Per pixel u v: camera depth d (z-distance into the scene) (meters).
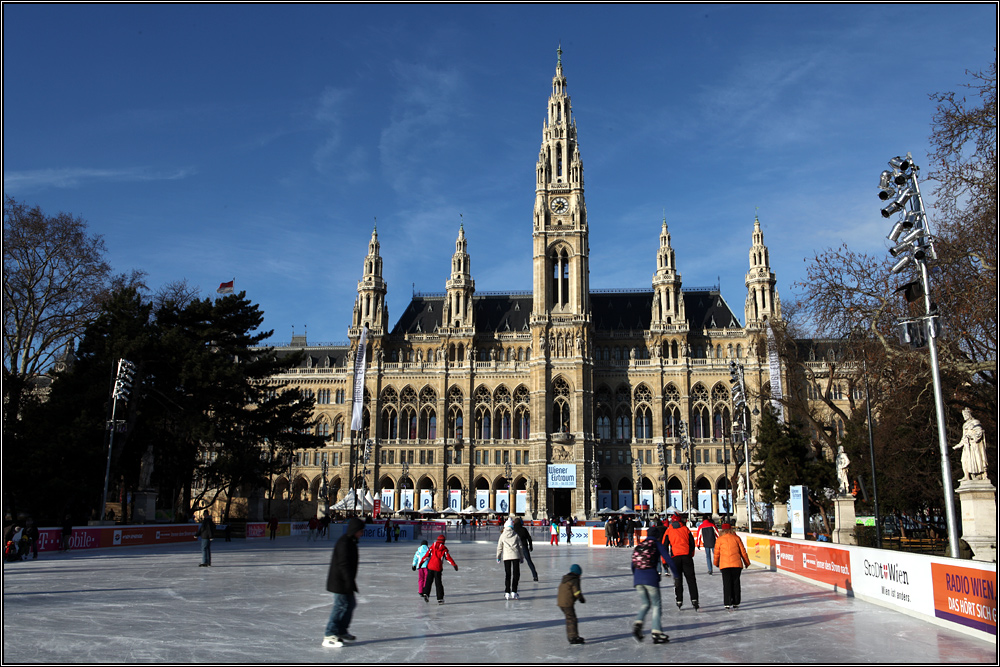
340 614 18.64
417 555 28.53
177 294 87.75
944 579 22.06
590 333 140.88
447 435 140.38
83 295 70.62
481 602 27.39
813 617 23.98
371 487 138.12
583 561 50.62
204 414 71.44
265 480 79.44
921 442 52.72
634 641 19.80
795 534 44.66
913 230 29.41
